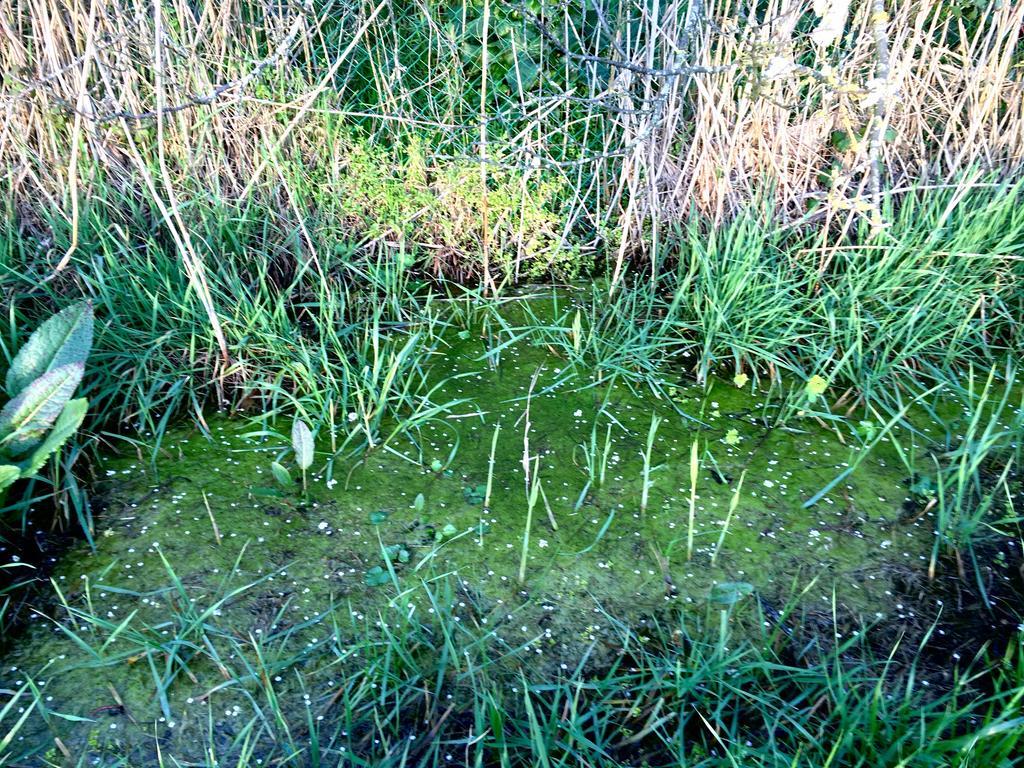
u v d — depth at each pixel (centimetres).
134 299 296
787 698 197
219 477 253
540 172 374
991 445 261
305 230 303
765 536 239
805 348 306
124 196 328
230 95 333
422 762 179
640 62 351
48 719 183
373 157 365
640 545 235
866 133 335
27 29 341
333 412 274
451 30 370
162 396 281
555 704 185
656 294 354
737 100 358
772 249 343
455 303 346
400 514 242
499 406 292
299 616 211
